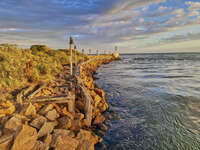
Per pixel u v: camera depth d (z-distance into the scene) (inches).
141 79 760.3
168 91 497.7
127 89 533.6
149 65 1766.7
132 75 917.8
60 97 210.2
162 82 666.8
